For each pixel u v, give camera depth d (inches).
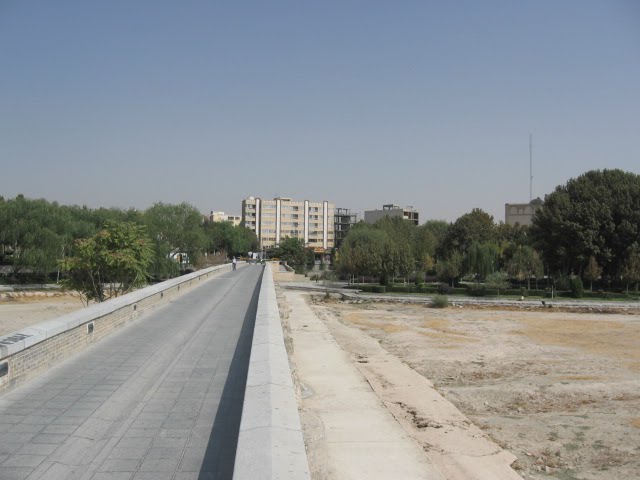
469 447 601.3
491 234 3873.0
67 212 2714.1
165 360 481.4
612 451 616.1
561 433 679.1
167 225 2822.3
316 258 6850.4
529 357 1245.7
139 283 1433.3
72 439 281.6
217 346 554.9
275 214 7003.0
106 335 602.9
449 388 922.1
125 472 242.4
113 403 345.1
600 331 1733.5
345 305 2591.0
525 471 551.2
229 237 5196.9
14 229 2372.0
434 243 4119.1
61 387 380.5
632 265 2532.0
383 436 563.8
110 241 1376.7
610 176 2972.4
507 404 824.9
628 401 844.6
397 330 1710.1
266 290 1103.6
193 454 265.1
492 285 2721.5
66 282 1395.2
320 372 878.4
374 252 3095.5
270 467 169.6
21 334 403.9
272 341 430.3
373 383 891.4
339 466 482.3
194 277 1531.7
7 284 2464.3
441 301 2454.5
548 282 2999.5
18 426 299.9
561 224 2755.9
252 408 236.8
